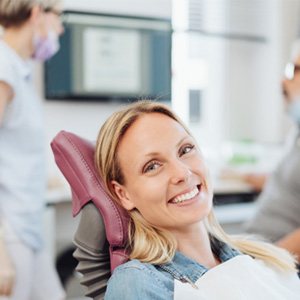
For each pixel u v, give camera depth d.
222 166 2.93
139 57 2.81
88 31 2.67
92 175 1.12
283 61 3.11
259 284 1.07
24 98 1.61
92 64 2.70
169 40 2.88
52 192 2.28
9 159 1.62
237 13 3.05
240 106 3.24
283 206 1.83
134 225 1.10
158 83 2.87
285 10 3.10
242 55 3.22
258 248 1.20
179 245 1.10
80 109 2.70
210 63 3.14
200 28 2.96
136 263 1.01
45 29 1.66
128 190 1.08
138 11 2.78
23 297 1.69
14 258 1.64
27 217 1.67
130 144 1.06
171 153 1.05
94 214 1.11
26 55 1.66
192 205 1.05
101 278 1.14
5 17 1.58
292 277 1.17
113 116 1.11
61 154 1.15
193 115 3.13
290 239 1.64
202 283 1.04
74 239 1.16
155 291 0.96
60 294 1.90
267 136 3.20
